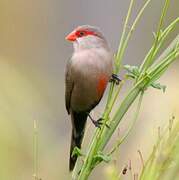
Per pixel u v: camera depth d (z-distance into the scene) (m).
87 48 10.35
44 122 13.04
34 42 18.03
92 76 10.23
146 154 9.60
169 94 10.34
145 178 6.46
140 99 8.05
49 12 19.77
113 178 6.43
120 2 20.78
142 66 8.21
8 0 17.22
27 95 13.04
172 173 6.41
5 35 17.08
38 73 16.77
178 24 16.91
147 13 19.81
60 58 19.94
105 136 8.05
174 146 6.48
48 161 12.35
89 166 7.97
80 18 21.12
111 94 8.27
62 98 17.41
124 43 8.55
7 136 11.91
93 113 13.05
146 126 10.18
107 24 20.92
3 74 13.09
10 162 11.54
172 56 8.06
